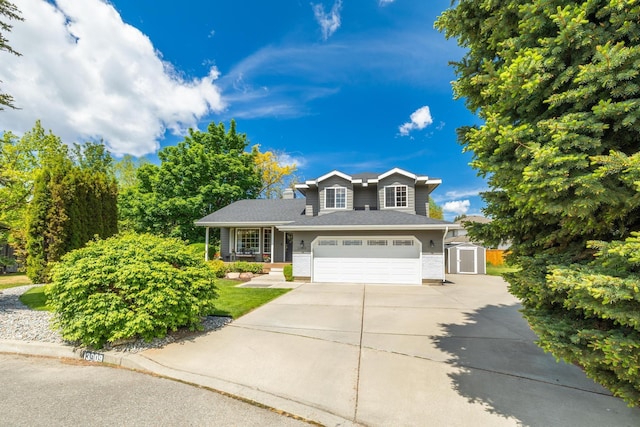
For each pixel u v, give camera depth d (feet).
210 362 13.82
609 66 7.47
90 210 36.04
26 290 29.89
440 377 12.35
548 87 9.00
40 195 33.24
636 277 7.11
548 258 9.93
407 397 10.80
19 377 12.45
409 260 41.47
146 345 15.76
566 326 8.75
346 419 9.53
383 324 20.15
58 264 16.84
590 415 9.68
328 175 53.62
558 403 10.39
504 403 10.41
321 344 16.22
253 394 11.02
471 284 41.01
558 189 7.88
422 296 30.96
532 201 8.93
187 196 72.64
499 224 11.77
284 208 62.95
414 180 51.80
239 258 61.11
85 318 14.76
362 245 42.73
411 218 44.34
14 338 16.17
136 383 11.99
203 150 76.84
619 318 7.04
